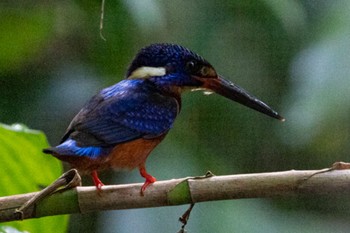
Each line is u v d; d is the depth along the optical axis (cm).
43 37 1186
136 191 678
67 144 734
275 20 1195
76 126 773
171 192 675
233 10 1196
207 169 1162
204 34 1192
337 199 1251
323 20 1139
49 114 1205
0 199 673
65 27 1188
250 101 861
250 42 1224
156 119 809
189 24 1188
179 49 864
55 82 1215
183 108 1198
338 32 1109
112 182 1160
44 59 1218
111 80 1198
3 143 786
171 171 1130
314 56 1112
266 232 1121
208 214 1099
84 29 1184
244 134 1223
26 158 795
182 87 865
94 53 1192
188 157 1156
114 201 677
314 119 1087
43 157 793
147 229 1088
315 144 1202
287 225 1170
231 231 1096
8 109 1205
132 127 785
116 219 1105
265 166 1234
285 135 1228
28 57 1205
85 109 802
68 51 1218
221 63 1223
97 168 761
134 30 1134
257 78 1238
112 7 1103
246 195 668
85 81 1214
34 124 1199
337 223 1238
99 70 1208
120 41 1155
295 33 1188
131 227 1091
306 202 1244
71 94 1207
